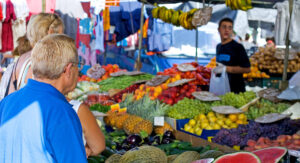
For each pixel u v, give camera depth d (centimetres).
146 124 338
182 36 945
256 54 754
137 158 193
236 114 351
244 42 836
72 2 555
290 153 218
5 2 573
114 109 401
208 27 970
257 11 737
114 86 557
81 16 569
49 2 538
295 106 346
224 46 512
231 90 501
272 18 745
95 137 161
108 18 756
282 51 696
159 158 196
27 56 232
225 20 504
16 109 130
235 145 270
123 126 355
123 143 303
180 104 386
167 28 866
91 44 782
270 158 185
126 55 1027
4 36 634
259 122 306
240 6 438
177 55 995
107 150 269
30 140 123
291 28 429
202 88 487
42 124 123
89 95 463
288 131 274
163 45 866
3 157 129
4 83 235
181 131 346
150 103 396
